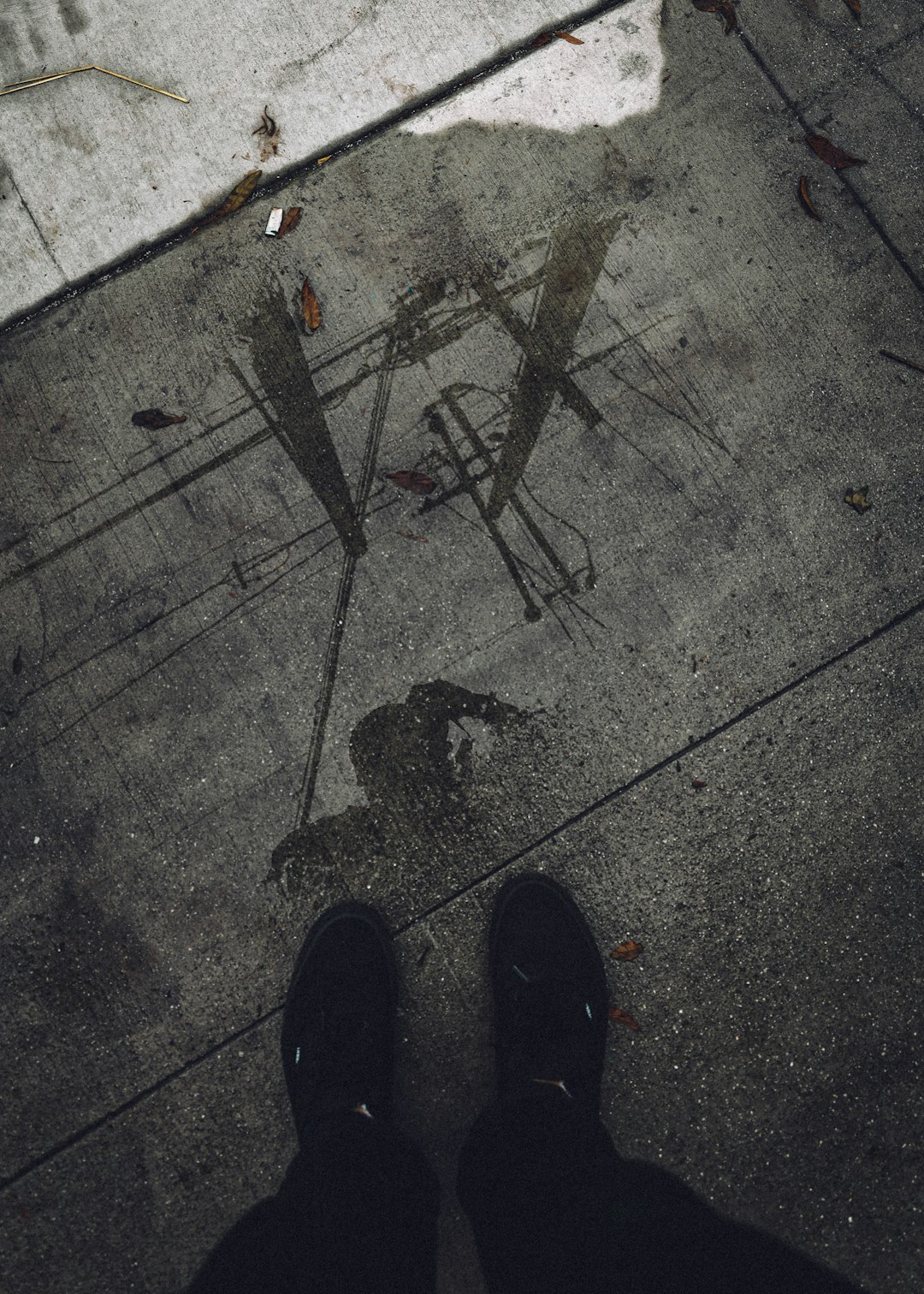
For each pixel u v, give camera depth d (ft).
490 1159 5.40
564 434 6.31
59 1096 5.77
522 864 6.01
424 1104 5.81
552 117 6.61
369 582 6.19
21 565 6.20
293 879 5.96
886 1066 5.89
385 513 6.24
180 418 6.30
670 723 6.13
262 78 6.57
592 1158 5.31
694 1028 5.88
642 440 6.33
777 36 6.74
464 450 6.29
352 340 6.35
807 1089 5.85
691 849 6.03
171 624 6.16
